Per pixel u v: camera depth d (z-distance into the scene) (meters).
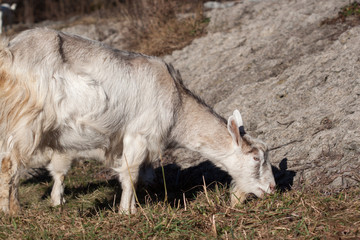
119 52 5.51
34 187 7.27
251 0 12.63
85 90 5.05
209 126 5.75
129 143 5.44
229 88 8.70
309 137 6.41
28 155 5.05
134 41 12.44
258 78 8.62
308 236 4.24
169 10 12.66
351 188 5.17
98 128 5.25
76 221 4.95
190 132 5.77
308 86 7.57
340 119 6.41
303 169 5.91
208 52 10.37
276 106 7.50
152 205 5.57
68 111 5.04
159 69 5.59
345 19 9.45
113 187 7.03
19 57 4.91
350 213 4.56
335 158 5.80
